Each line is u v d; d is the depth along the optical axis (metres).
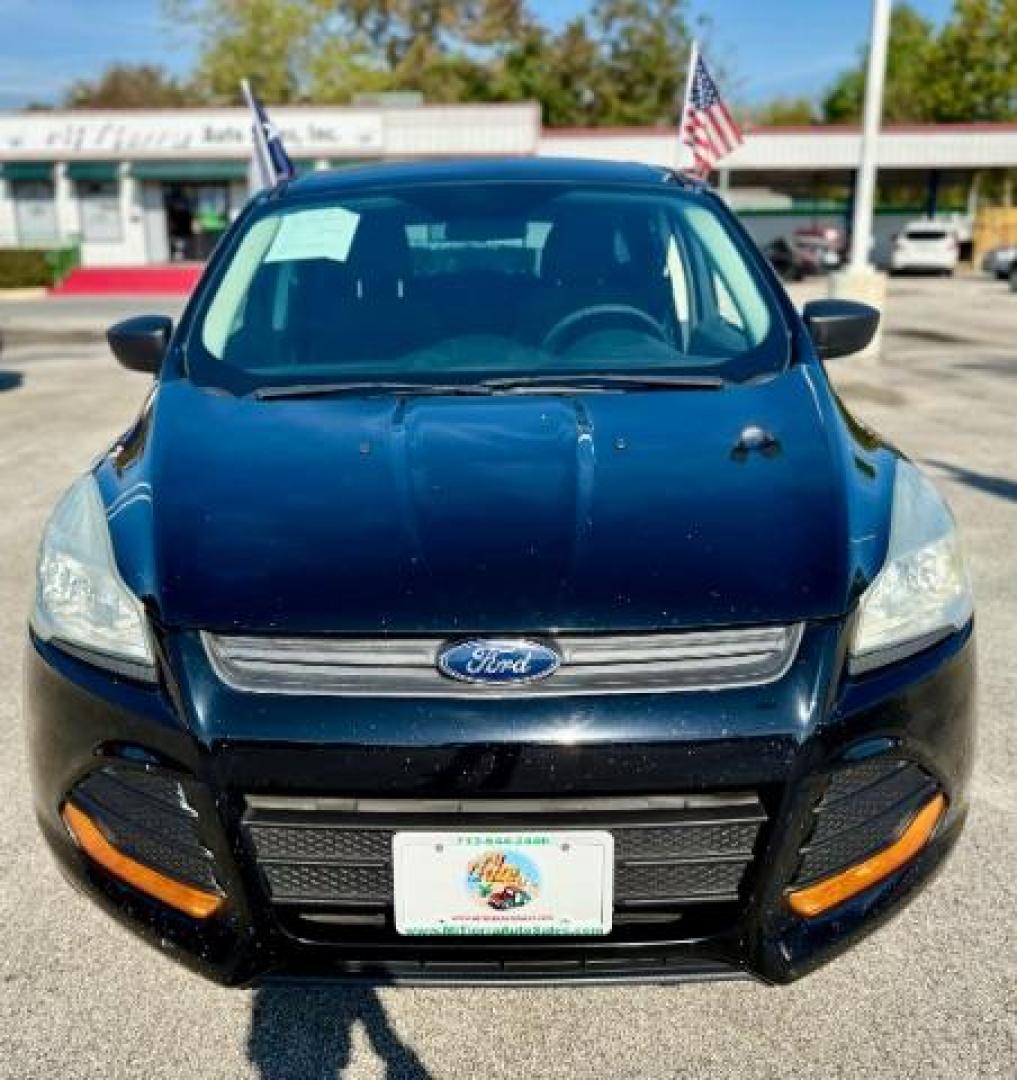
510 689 1.73
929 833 1.95
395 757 1.70
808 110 66.19
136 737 1.81
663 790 1.71
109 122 32.22
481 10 51.88
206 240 33.44
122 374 12.02
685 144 9.92
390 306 2.78
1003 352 12.88
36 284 28.83
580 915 1.75
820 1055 2.00
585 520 1.93
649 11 53.09
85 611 1.95
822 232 35.66
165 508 2.03
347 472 2.09
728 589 1.80
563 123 53.69
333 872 1.78
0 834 2.71
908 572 1.96
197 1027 2.10
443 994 2.18
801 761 1.73
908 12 54.59
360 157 31.88
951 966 2.21
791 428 2.24
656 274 2.86
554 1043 2.05
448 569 1.83
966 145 33.31
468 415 2.31
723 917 1.81
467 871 1.74
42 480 6.64
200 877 1.84
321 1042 2.06
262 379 2.55
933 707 1.88
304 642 1.77
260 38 48.88
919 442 7.44
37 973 2.23
